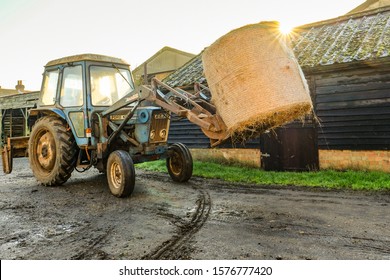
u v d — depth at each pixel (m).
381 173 6.66
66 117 6.25
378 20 8.80
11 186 6.58
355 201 4.92
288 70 3.94
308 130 7.84
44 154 6.57
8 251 3.21
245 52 3.91
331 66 7.21
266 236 3.49
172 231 3.73
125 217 4.33
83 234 3.69
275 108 3.76
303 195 5.43
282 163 8.22
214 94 4.23
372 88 7.08
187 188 6.17
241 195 5.54
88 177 7.46
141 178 7.37
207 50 4.20
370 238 3.35
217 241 3.37
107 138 6.08
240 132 4.27
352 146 7.30
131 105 6.41
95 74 6.39
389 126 6.89
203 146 9.92
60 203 5.12
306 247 3.15
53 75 6.79
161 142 6.15
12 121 18.89
